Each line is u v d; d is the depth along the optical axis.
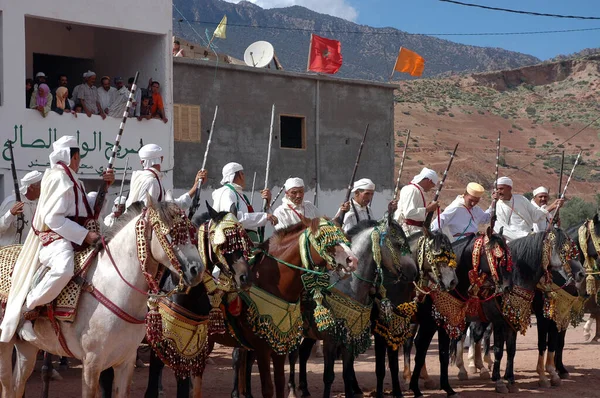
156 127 21.08
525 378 12.73
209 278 8.02
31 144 18.88
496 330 11.62
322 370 13.20
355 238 9.79
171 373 12.60
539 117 110.06
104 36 22.94
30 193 10.21
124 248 7.42
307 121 26.05
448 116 102.19
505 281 11.01
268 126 25.05
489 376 12.65
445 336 11.09
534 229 13.54
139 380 12.07
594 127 104.56
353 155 27.06
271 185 25.12
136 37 22.03
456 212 12.49
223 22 29.30
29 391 11.30
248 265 7.98
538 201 15.79
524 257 11.58
